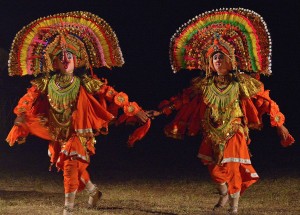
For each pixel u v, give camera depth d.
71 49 9.96
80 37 10.12
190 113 10.80
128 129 25.48
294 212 11.19
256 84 10.43
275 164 18.77
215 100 10.32
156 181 16.00
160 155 20.89
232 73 10.41
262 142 22.77
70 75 9.95
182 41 10.74
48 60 9.98
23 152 21.48
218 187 10.90
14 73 10.16
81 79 9.97
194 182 15.79
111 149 22.06
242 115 10.35
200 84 10.57
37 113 10.16
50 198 12.66
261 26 10.39
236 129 10.22
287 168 17.92
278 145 22.09
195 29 10.62
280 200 13.01
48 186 15.20
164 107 10.87
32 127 10.04
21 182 15.69
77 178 9.74
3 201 11.90
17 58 10.12
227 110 10.26
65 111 9.84
